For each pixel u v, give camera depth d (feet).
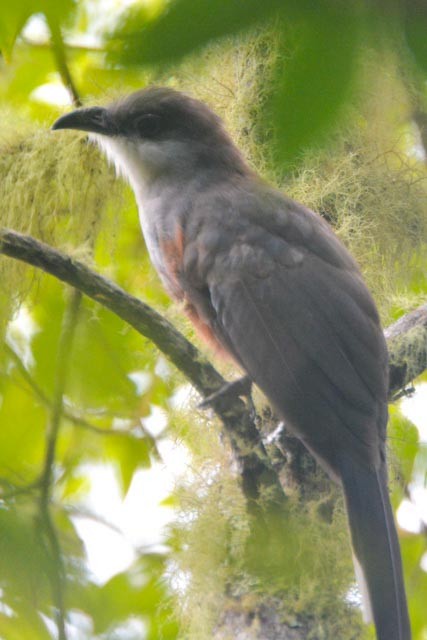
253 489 24.68
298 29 14.16
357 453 25.32
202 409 26.99
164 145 32.55
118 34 14.15
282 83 14.29
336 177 31.32
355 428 25.61
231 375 30.86
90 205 36.24
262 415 28.63
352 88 14.17
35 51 39.73
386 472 25.80
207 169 31.91
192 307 30.09
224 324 28.04
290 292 27.40
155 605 33.45
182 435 29.09
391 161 32.60
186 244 29.94
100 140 33.91
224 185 31.22
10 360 37.17
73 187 36.04
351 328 26.81
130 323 24.06
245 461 24.67
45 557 22.52
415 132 33.24
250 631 23.47
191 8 13.53
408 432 37.55
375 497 24.71
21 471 36.35
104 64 14.49
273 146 14.52
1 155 36.47
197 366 24.38
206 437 27.53
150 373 38.01
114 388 36.29
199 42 13.60
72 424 37.99
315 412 25.89
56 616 23.86
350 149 31.91
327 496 26.16
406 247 32.76
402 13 13.98
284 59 14.93
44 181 36.19
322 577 24.50
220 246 28.96
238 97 32.01
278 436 27.22
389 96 30.25
